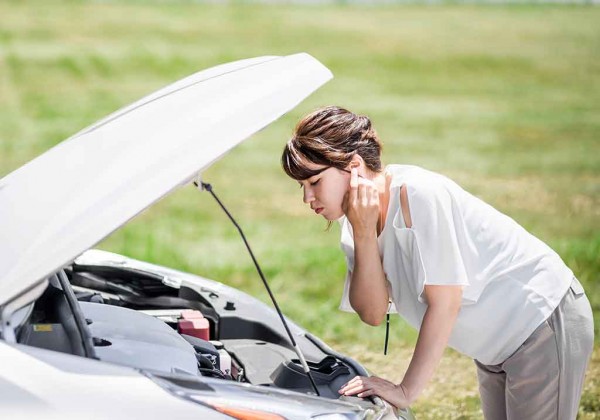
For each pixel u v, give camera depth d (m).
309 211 10.35
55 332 2.58
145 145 2.59
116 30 33.50
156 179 2.39
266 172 12.83
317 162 2.73
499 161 14.49
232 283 6.89
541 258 2.96
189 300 3.89
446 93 23.27
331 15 39.03
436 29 35.19
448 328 2.79
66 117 18.72
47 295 2.82
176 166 2.43
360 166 2.79
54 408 2.21
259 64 2.99
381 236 2.88
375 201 2.78
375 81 25.08
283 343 3.51
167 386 2.36
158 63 27.50
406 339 5.73
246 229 9.22
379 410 2.69
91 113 19.42
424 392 4.89
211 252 7.93
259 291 6.70
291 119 18.23
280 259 7.62
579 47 31.00
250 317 3.67
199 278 4.06
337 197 2.80
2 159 13.51
